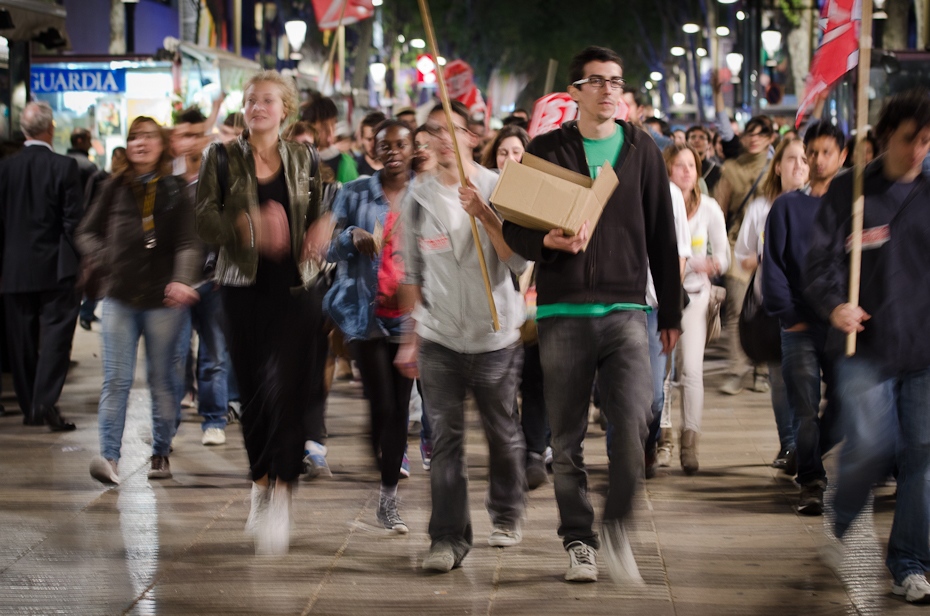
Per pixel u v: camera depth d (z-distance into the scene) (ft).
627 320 26.35
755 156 54.70
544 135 27.27
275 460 29.96
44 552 29.91
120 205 35.01
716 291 40.70
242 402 30.83
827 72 31.96
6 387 56.39
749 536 31.17
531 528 31.76
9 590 27.04
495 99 314.14
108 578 27.89
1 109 64.85
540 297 26.71
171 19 212.23
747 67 173.37
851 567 28.50
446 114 26.55
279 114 29.71
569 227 24.79
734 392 53.72
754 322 35.81
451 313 27.50
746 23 174.50
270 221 29.50
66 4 166.40
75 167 45.57
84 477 37.99
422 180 28.12
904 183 25.79
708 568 28.45
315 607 25.88
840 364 26.27
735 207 54.95
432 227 27.53
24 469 39.11
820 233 26.25
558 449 27.17
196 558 29.43
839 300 25.72
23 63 66.08
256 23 244.01
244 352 30.32
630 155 26.55
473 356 27.73
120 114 96.58
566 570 28.14
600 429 45.83
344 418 48.80
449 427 27.99
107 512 33.73
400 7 272.72
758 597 26.43
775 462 38.78
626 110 54.03
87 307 75.92
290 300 29.96
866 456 25.79
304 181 30.09
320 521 32.81
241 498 35.32
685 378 38.32
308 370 30.27
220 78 96.94
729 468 39.17
